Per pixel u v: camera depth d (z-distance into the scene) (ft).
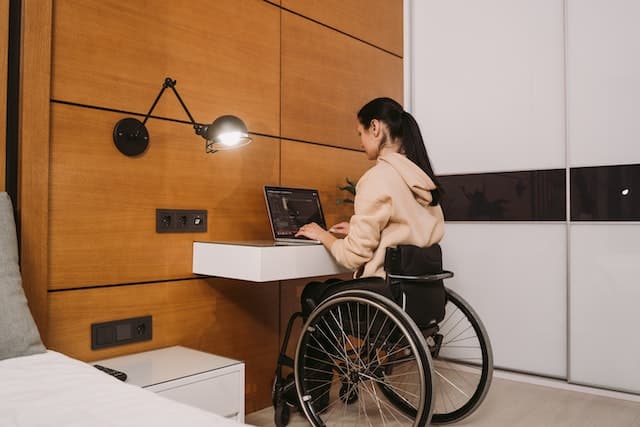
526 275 9.54
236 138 6.33
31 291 5.29
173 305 6.72
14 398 3.24
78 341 5.75
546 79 9.34
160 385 5.04
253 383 7.74
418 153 6.77
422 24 10.83
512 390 8.87
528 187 9.52
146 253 6.41
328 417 7.41
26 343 4.24
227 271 6.46
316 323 6.31
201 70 7.06
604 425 7.27
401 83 10.89
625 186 8.49
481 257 10.05
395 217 6.34
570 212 9.00
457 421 7.02
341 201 8.78
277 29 8.19
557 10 9.22
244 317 7.63
